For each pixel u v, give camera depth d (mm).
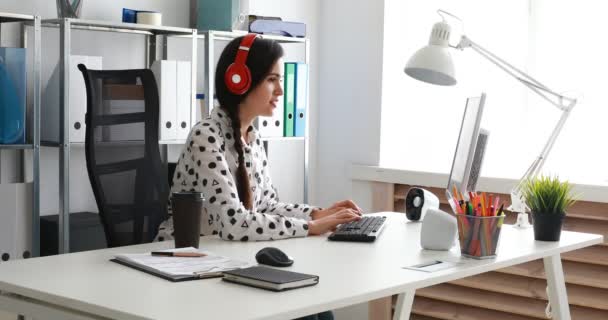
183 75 3119
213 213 2182
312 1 4145
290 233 2203
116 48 3287
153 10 3402
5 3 2908
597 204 3250
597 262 3227
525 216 2592
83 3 3148
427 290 3756
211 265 1739
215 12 3354
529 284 3451
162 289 1549
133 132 2535
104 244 2947
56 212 3107
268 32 3498
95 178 2396
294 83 3590
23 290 1565
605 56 3631
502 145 3908
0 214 2613
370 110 4004
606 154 3613
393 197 3904
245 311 1377
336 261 1877
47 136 2924
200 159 2229
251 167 2463
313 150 4234
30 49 2986
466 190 2363
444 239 2049
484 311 3605
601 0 3635
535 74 3834
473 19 3979
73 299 1465
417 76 2693
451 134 4043
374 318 3895
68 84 2740
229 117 2383
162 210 2539
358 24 4035
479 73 3971
